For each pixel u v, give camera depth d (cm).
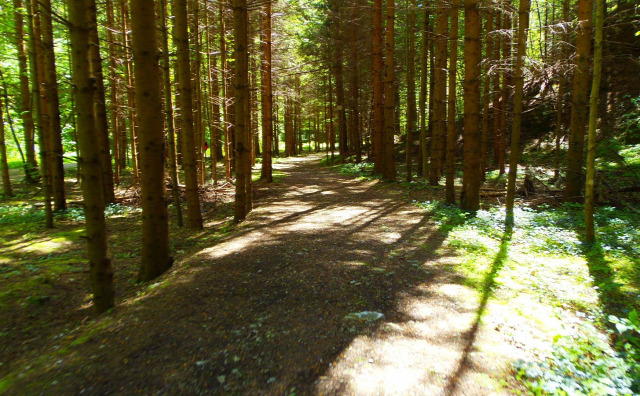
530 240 694
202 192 1362
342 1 2064
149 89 552
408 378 297
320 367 315
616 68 1809
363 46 2103
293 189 1538
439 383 291
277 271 559
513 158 803
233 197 1391
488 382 292
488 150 2133
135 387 294
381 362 321
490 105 2033
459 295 465
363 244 715
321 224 905
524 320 400
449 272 549
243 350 346
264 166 1855
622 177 1131
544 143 1950
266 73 1678
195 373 311
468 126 943
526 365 311
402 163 2298
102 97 1170
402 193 1331
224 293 483
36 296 522
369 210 1075
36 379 310
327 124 3700
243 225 916
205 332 383
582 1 909
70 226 968
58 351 360
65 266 652
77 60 410
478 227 813
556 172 1317
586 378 297
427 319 402
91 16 941
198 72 1393
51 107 1073
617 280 502
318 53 2364
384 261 606
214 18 1549
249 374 308
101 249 462
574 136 984
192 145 920
